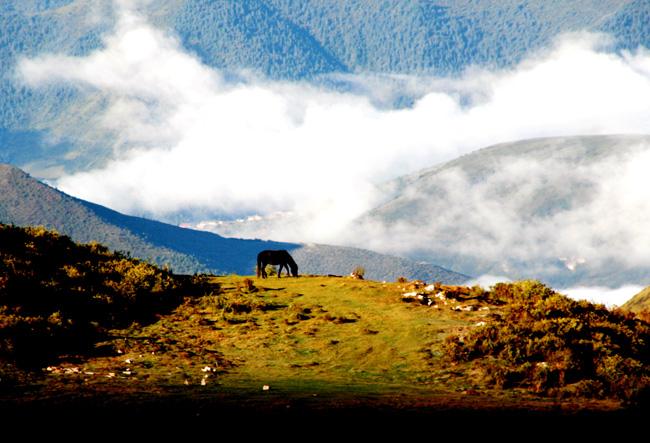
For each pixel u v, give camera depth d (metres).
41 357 23.89
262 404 16.86
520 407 18.25
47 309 30.19
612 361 21.72
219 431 13.67
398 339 28.05
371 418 15.66
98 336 28.41
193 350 27.00
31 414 14.64
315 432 13.96
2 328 24.64
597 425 16.05
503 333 25.78
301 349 27.30
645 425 16.17
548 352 23.61
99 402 16.38
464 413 16.86
